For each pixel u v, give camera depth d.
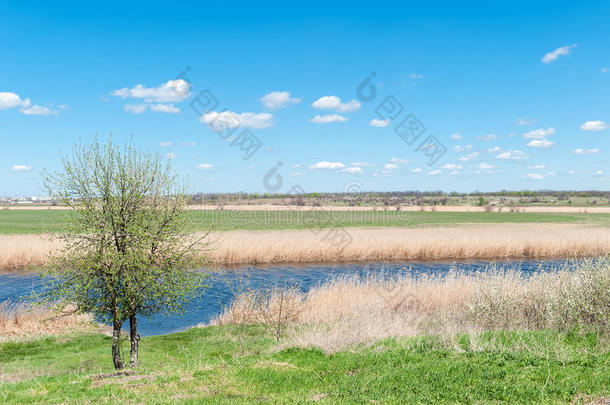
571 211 105.31
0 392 8.96
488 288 15.07
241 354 13.34
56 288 12.41
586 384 8.21
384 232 51.81
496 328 13.41
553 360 9.57
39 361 13.95
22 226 60.41
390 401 7.87
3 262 32.47
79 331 17.73
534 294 14.48
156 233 12.98
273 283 27.09
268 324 17.34
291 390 8.59
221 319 18.94
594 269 12.95
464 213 97.06
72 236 12.52
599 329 11.37
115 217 12.51
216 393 8.41
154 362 13.23
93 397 8.38
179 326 18.77
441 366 9.47
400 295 20.34
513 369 9.18
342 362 10.27
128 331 18.14
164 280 13.09
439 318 16.70
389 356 10.48
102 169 12.67
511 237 44.59
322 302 19.86
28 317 18.58
